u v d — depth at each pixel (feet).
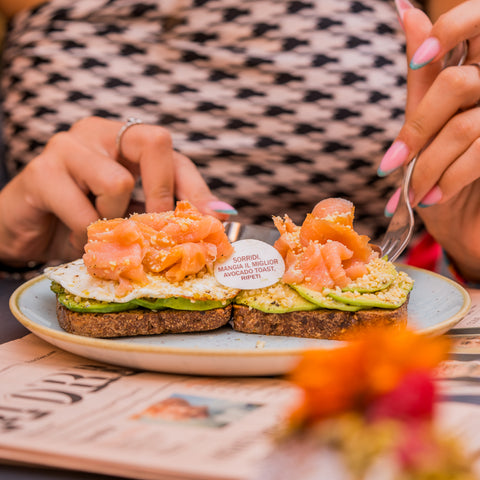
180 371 1.85
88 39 2.96
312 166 2.99
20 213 2.59
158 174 2.45
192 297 2.03
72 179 2.52
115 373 1.87
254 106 2.94
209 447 1.57
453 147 2.24
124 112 2.96
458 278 2.70
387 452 1.23
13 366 1.90
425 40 2.18
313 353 1.37
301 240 2.15
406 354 1.33
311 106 2.94
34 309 2.14
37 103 2.99
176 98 2.95
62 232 2.75
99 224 2.09
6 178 3.19
